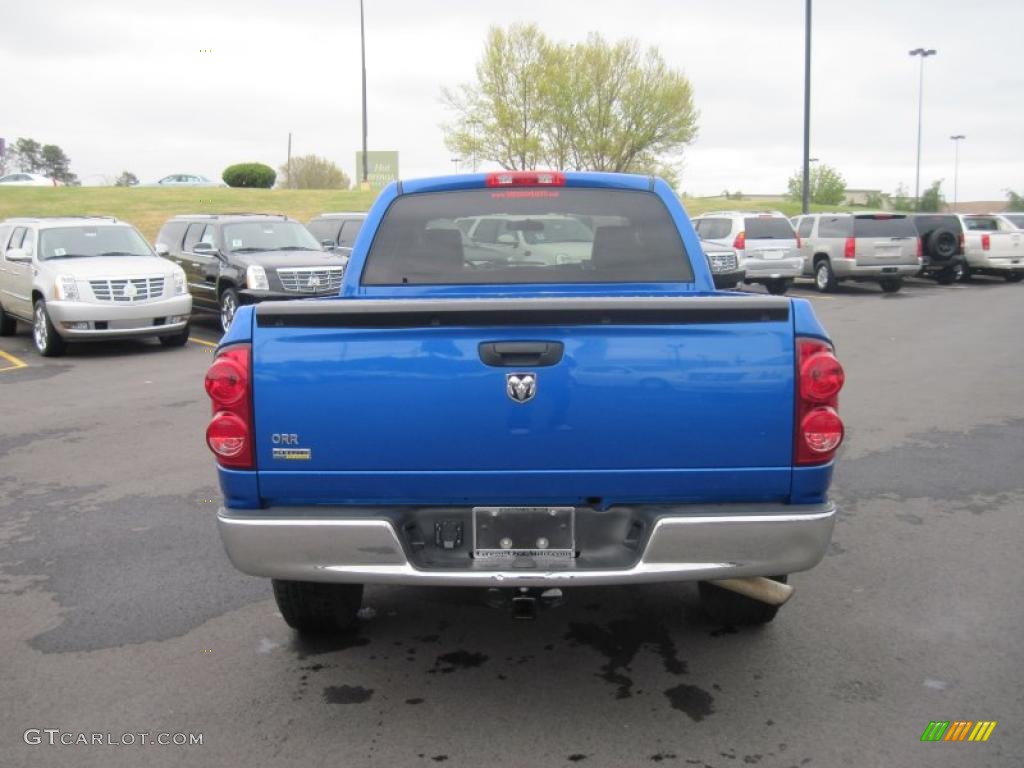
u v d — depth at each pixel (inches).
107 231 610.9
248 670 170.7
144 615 194.7
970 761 138.3
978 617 188.5
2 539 241.9
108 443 343.9
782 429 142.3
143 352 580.7
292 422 142.6
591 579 141.7
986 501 265.0
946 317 733.9
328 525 142.1
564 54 1910.7
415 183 204.4
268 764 139.9
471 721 151.9
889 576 210.7
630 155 1939.0
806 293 959.0
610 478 142.8
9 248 635.5
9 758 142.0
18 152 3850.9
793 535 141.9
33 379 489.4
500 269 202.4
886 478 288.5
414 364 141.2
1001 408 391.2
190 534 244.8
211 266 642.8
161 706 157.6
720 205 2333.9
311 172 3159.5
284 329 142.0
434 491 143.9
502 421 141.7
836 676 165.2
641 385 141.1
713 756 140.6
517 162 1947.6
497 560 146.8
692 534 141.1
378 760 140.7
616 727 149.3
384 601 203.3
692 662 171.8
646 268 200.8
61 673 169.5
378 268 202.7
